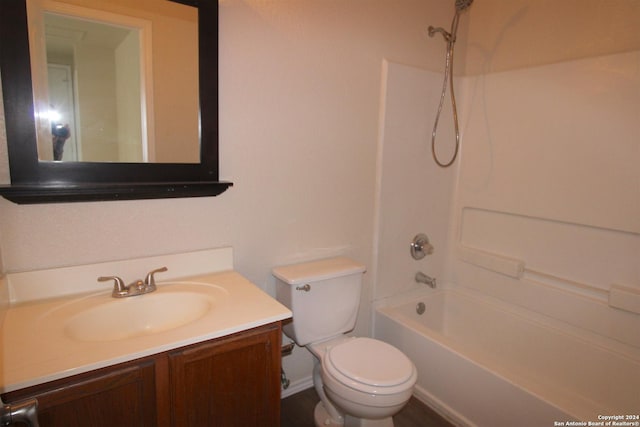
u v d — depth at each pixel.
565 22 1.95
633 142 1.72
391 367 1.53
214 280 1.56
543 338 2.08
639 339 1.76
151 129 1.43
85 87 1.30
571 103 1.92
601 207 1.85
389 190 2.20
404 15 2.10
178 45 1.45
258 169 1.74
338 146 1.98
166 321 1.40
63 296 1.35
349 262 1.96
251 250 1.78
